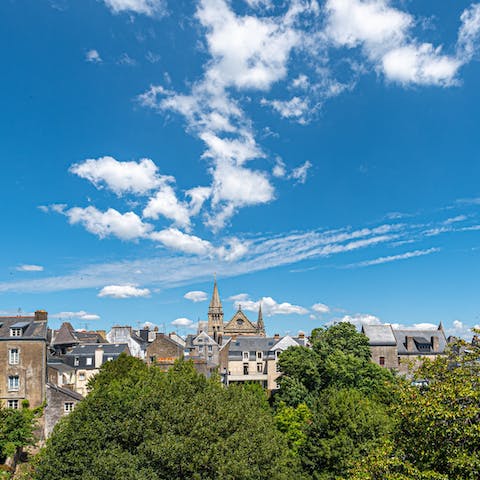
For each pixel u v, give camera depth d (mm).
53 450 27094
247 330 140375
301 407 50312
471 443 16344
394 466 18812
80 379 67250
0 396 47688
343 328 64250
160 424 26516
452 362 20141
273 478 27750
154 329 99250
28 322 50938
